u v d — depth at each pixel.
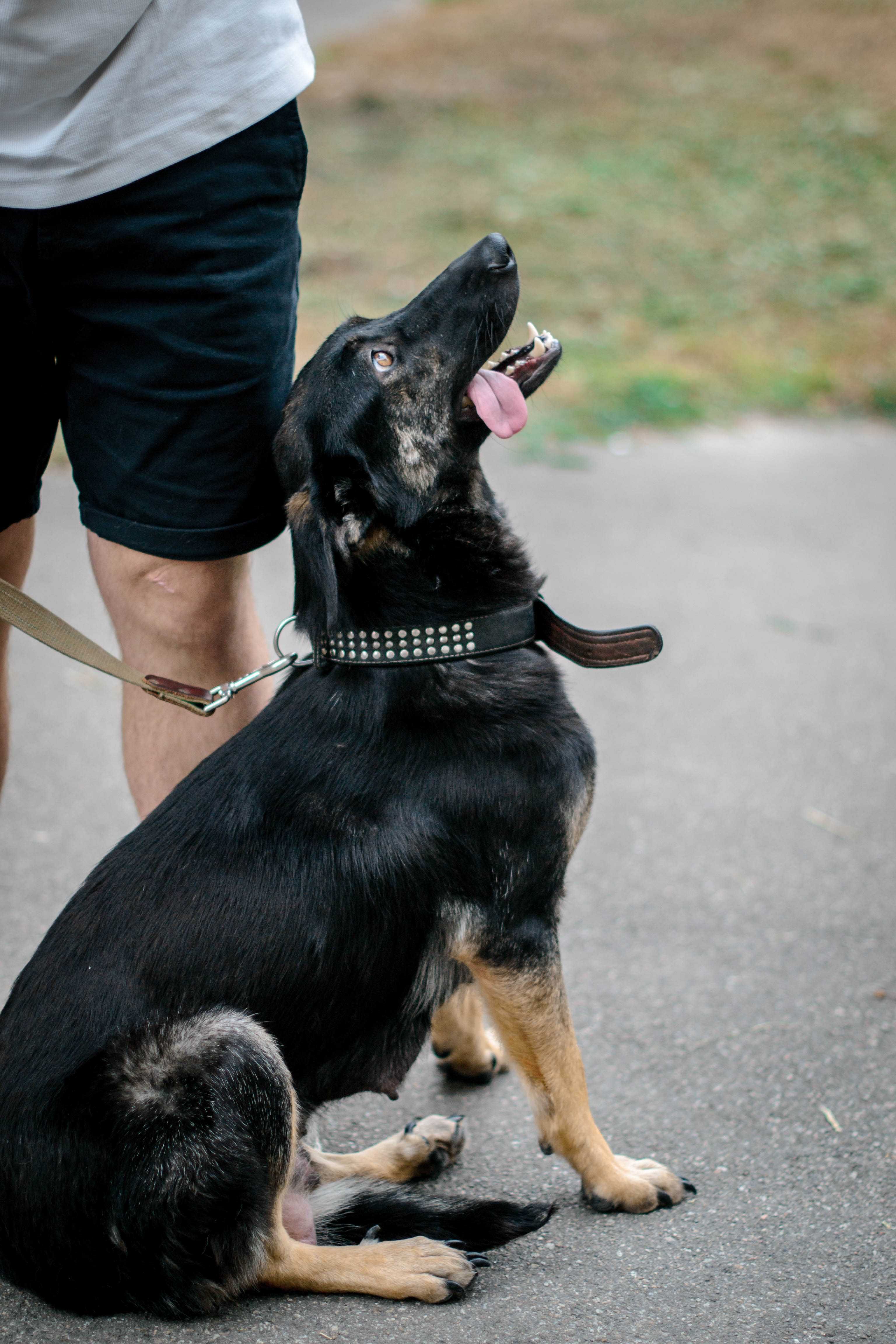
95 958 2.22
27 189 2.35
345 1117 2.88
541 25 18.58
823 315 9.87
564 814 2.52
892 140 13.66
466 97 15.23
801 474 7.38
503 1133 2.82
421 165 12.87
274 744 2.46
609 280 10.22
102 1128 2.09
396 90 15.41
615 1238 2.43
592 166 12.93
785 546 6.36
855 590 5.90
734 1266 2.32
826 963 3.34
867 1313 2.18
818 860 3.86
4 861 3.71
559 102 15.16
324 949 2.31
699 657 5.24
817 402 8.49
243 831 2.35
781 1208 2.49
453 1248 2.35
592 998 3.20
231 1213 2.12
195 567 2.64
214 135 2.39
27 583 5.46
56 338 2.52
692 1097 2.84
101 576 2.73
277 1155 2.19
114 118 2.33
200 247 2.42
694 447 7.72
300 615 2.61
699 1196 2.54
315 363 2.61
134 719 2.82
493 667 2.59
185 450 2.54
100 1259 2.12
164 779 2.84
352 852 2.36
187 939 2.23
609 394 8.23
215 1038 2.15
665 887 3.72
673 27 18.12
